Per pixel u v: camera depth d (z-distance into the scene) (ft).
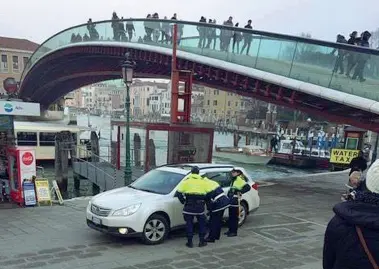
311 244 30.01
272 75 58.23
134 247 28.07
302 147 153.79
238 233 32.71
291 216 39.47
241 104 392.88
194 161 58.59
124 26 94.79
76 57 123.44
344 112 59.21
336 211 8.45
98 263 24.63
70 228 32.81
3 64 330.13
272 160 145.69
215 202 29.50
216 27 69.26
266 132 245.45
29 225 33.55
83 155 117.91
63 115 243.81
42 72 159.84
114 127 73.15
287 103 63.82
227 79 68.18
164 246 28.60
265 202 46.88
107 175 66.28
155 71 100.94
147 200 29.04
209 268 24.26
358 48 47.57
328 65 51.42
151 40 86.33
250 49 62.90
